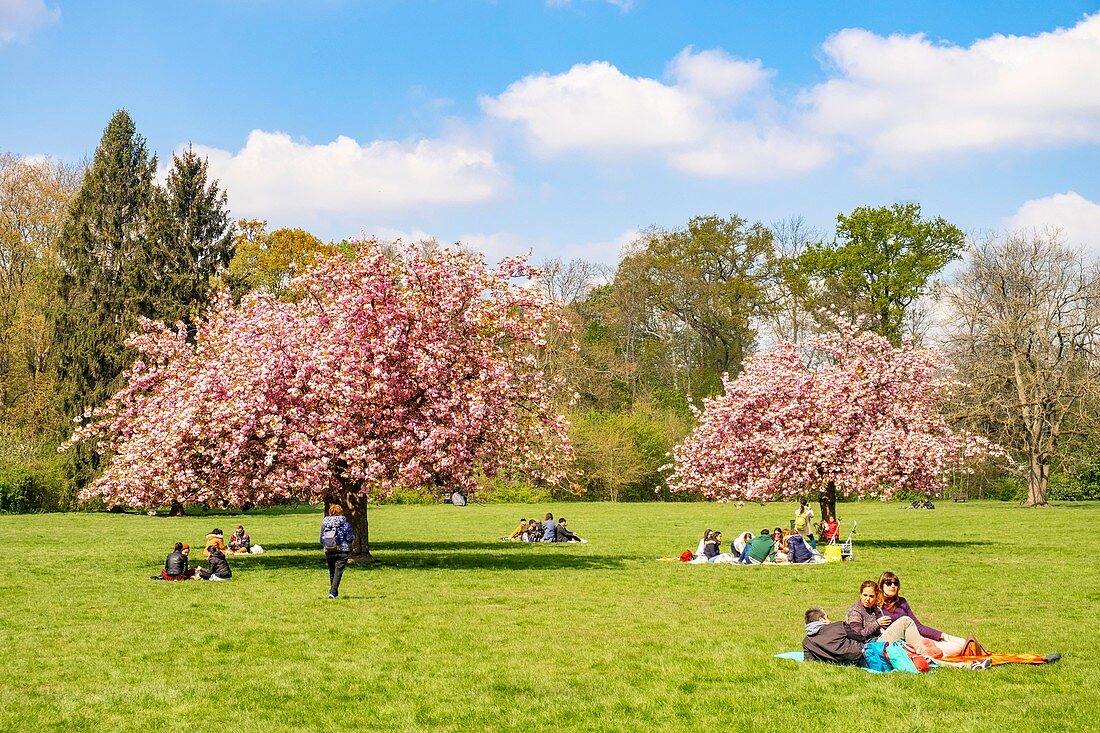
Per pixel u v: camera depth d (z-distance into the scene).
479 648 13.86
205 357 28.20
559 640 14.52
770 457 34.47
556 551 32.47
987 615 17.23
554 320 28.67
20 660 12.93
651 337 100.75
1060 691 11.06
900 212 83.00
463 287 26.55
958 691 11.02
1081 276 62.44
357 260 26.94
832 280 83.88
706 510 62.34
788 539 28.27
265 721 10.01
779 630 15.51
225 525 46.62
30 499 57.75
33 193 65.56
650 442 79.94
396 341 25.12
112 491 26.58
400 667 12.52
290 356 25.11
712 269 96.06
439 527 47.03
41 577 23.09
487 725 9.88
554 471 28.64
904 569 25.55
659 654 13.36
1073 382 61.38
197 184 63.25
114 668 12.48
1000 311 62.59
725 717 10.05
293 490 25.67
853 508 65.75
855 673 11.98
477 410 25.23
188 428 24.52
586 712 10.30
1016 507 62.47
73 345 58.19
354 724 9.94
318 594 19.81
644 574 24.52
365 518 27.81
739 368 94.19
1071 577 23.42
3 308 64.06
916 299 81.31
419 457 25.12
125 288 59.28
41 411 61.50
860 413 34.09
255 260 82.50
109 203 61.19
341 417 24.50
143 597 19.33
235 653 13.48
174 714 10.27
